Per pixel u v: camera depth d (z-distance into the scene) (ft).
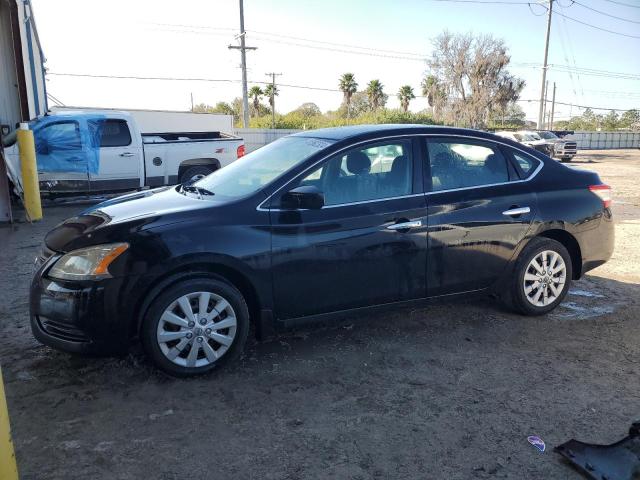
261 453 9.68
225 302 12.35
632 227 31.81
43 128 35.06
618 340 14.79
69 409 11.00
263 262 12.49
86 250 11.65
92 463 9.32
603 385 12.28
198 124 77.36
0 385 6.77
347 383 12.25
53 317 11.76
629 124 236.63
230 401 11.41
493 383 12.31
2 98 36.35
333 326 15.52
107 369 12.71
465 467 9.38
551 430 10.51
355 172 13.73
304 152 14.06
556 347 14.28
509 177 15.56
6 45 35.81
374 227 13.46
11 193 36.17
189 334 12.09
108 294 11.45
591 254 16.67
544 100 135.44
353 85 203.92
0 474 6.77
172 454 9.61
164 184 39.75
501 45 144.46
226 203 12.64
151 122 74.64
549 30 131.54
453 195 14.51
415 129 14.70
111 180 37.35
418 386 12.14
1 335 14.71
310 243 12.88
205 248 11.92
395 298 14.11
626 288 19.53
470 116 146.10
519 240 15.33
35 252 24.36
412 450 9.83
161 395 11.59
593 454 9.46
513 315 16.48
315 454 9.68
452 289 14.80
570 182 16.38
